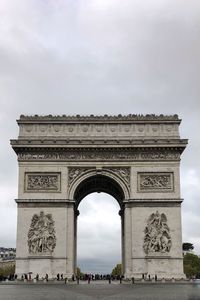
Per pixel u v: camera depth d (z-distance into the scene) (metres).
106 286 112.44
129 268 133.62
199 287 107.19
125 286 112.25
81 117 142.62
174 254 133.25
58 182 138.50
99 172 139.62
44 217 135.75
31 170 138.75
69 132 141.62
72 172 139.62
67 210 136.88
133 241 134.38
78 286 112.62
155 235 134.38
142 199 136.75
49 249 133.88
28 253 133.38
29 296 79.88
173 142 139.38
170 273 132.12
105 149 140.12
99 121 142.25
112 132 141.75
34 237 134.25
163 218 135.62
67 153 140.25
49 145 139.12
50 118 142.38
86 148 139.75
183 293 87.69
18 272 132.25
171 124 142.25
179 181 138.25
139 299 73.62
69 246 134.62
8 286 111.88
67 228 135.62
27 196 137.12
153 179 138.62
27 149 139.38
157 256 133.00
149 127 142.00
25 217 135.62
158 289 100.12
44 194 137.50
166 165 139.38
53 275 132.25
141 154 140.25
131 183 138.38
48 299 73.62
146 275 132.00
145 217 135.88
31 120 141.88
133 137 141.00
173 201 136.50
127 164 139.62
